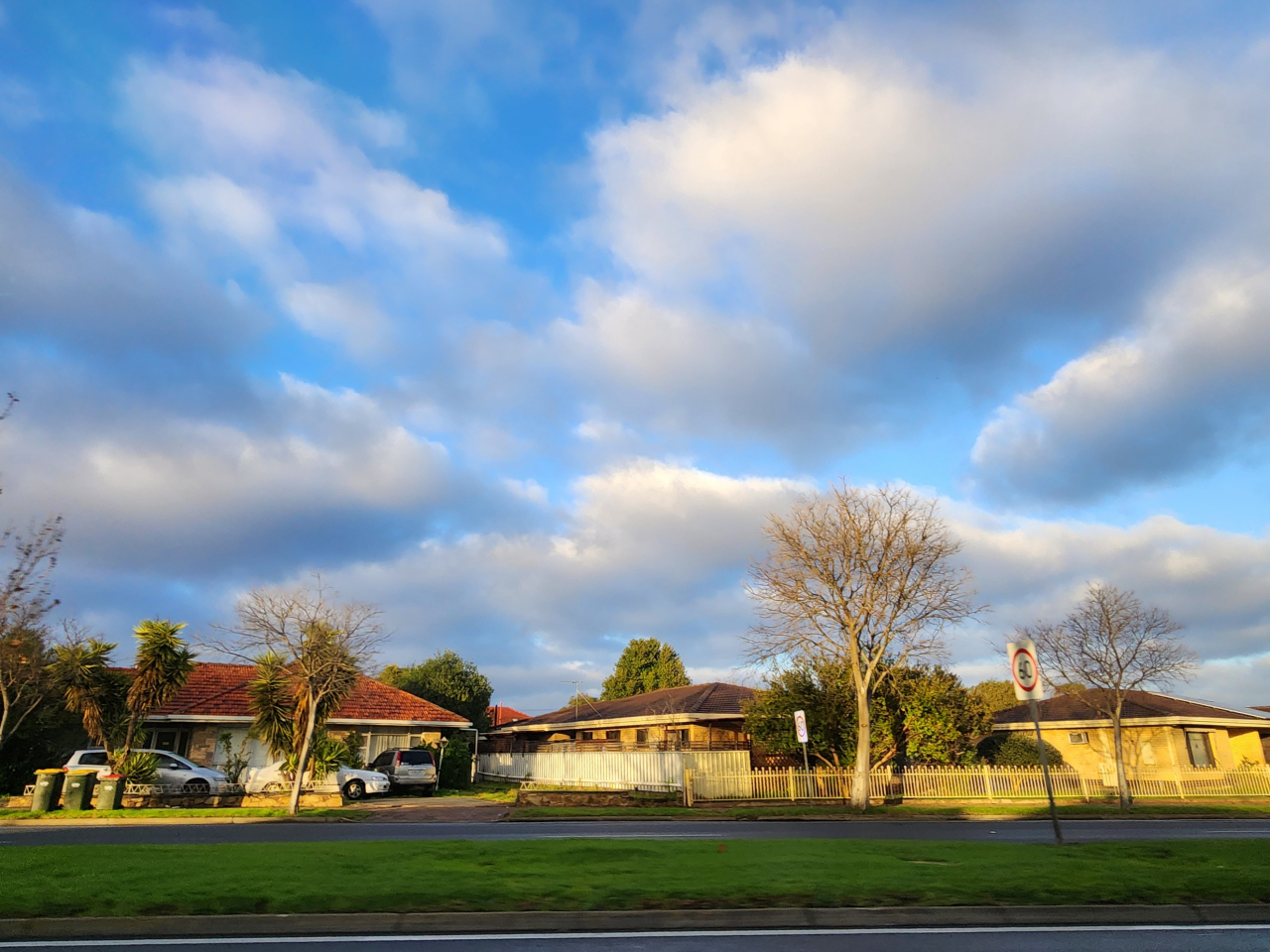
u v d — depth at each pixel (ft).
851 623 87.76
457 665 192.95
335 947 23.76
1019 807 87.76
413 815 74.33
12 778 88.79
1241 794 107.14
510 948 23.94
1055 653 103.91
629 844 43.52
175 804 78.64
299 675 86.12
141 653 83.82
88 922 24.85
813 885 30.78
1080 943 25.11
